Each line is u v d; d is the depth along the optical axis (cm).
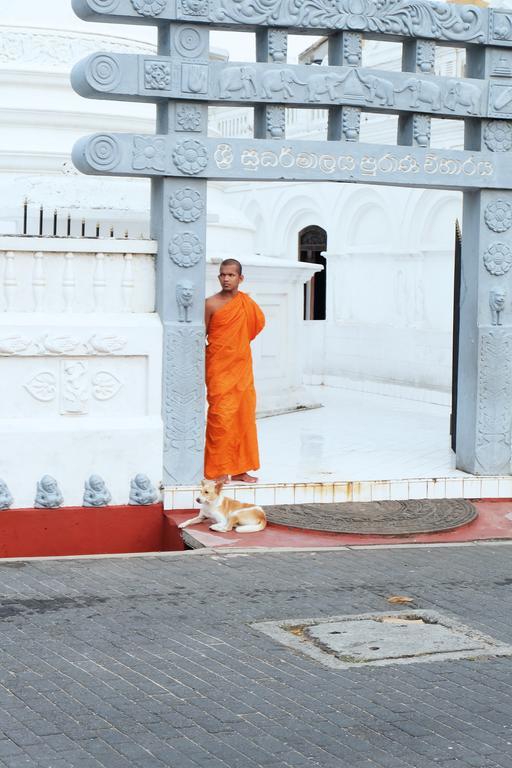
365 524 1159
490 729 670
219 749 633
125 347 1163
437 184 1245
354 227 2291
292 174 1192
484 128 1268
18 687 718
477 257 1285
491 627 872
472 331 1296
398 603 930
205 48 1161
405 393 2048
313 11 1182
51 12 1786
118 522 1162
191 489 1183
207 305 1207
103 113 1736
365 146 1213
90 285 1170
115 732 652
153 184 1196
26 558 1061
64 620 862
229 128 2680
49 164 1712
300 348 1872
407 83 1222
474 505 1261
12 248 1138
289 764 617
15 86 1725
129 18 1138
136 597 930
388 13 1207
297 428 1647
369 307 2234
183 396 1184
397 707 701
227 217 1867
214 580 986
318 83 1191
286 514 1184
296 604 920
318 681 745
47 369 1150
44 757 618
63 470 1148
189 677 744
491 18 1248
